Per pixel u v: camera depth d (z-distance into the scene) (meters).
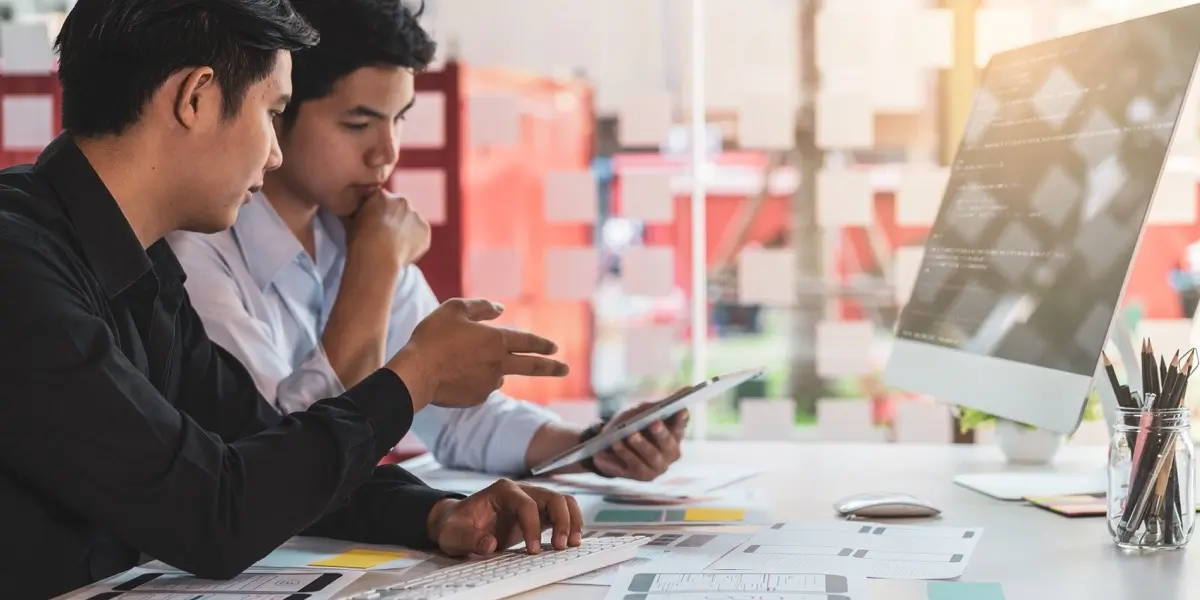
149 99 1.02
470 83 3.56
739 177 5.79
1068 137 1.34
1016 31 2.87
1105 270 1.21
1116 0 2.82
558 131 4.39
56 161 1.03
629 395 5.21
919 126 4.85
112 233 1.03
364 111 1.54
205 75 1.03
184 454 0.92
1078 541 1.07
